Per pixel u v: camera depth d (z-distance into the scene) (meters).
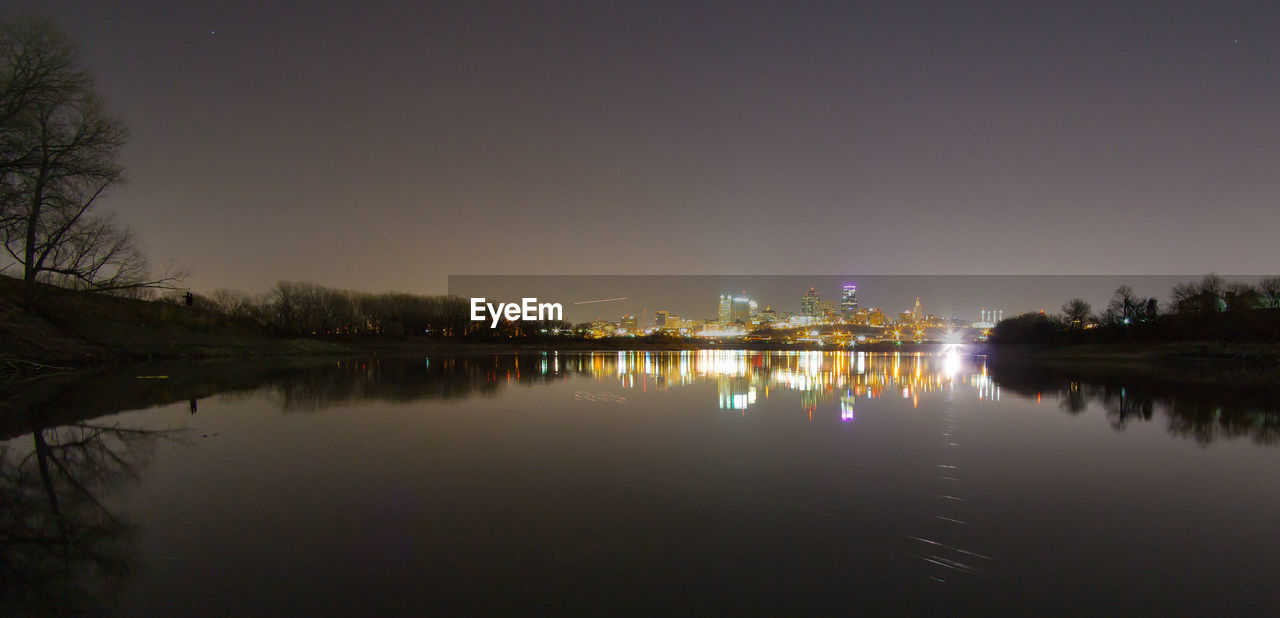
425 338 95.44
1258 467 12.43
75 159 33.38
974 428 17.09
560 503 9.52
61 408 19.12
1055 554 7.62
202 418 17.59
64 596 6.19
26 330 34.47
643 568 7.01
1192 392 28.42
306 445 13.88
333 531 8.15
